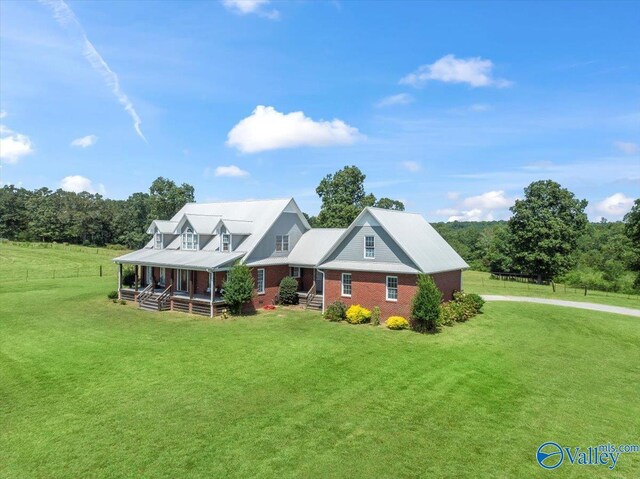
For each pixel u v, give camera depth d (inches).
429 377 709.3
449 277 1264.8
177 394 625.6
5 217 3927.2
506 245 2861.7
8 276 2060.8
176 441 490.0
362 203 2679.6
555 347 915.4
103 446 479.2
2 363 770.8
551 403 613.6
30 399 609.9
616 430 534.6
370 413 568.7
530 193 2412.6
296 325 1084.5
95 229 3939.5
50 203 4153.5
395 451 474.3
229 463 445.4
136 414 559.5
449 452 474.9
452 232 4820.4
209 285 1315.2
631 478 434.6
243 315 1211.9
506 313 1277.1
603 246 3302.2
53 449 473.4
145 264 1368.1
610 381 710.5
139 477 421.1
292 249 1476.4
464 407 593.6
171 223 1579.7
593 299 1612.9
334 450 473.7
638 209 1993.1
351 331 1022.4
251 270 1294.3
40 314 1208.2
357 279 1166.3
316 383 674.2
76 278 1999.3
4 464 445.1
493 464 452.8
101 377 697.0
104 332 1005.8
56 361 780.6
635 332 1055.0
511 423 548.1
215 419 545.3
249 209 1525.6
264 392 635.5
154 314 1219.9
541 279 2369.6
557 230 2271.2
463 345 912.9
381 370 740.0
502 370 753.6
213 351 844.6
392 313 1106.7
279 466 440.8
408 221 1300.4
